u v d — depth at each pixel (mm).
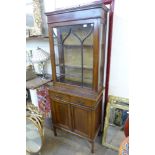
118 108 1531
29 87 1699
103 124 1771
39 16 1750
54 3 1636
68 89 1519
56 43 1485
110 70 1557
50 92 1580
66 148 1644
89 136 1502
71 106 1488
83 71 1453
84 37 1310
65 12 1212
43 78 1964
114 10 1327
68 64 1567
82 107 1404
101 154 1543
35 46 2100
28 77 1898
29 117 1491
